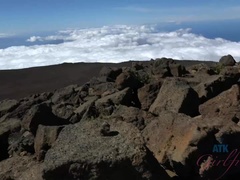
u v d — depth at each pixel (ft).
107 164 21.50
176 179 25.72
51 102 53.21
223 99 36.19
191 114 38.11
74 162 21.58
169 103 39.06
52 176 21.71
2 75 123.85
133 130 25.18
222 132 26.09
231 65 64.34
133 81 52.21
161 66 60.75
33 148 35.65
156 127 30.60
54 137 32.27
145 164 21.88
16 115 49.37
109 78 64.64
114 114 39.27
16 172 30.48
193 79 52.06
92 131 24.73
